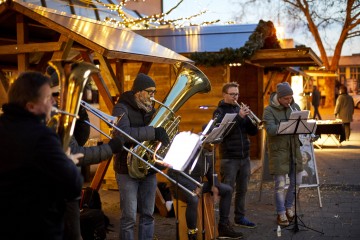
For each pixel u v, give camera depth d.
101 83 5.63
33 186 2.26
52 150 2.26
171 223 5.77
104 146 3.31
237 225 5.62
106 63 5.71
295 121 5.14
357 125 20.22
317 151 12.13
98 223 4.49
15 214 2.26
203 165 4.68
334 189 7.64
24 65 5.15
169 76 8.54
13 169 2.23
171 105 4.38
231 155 5.34
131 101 4.04
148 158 3.98
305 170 6.60
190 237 4.70
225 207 5.14
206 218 4.96
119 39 5.32
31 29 5.68
